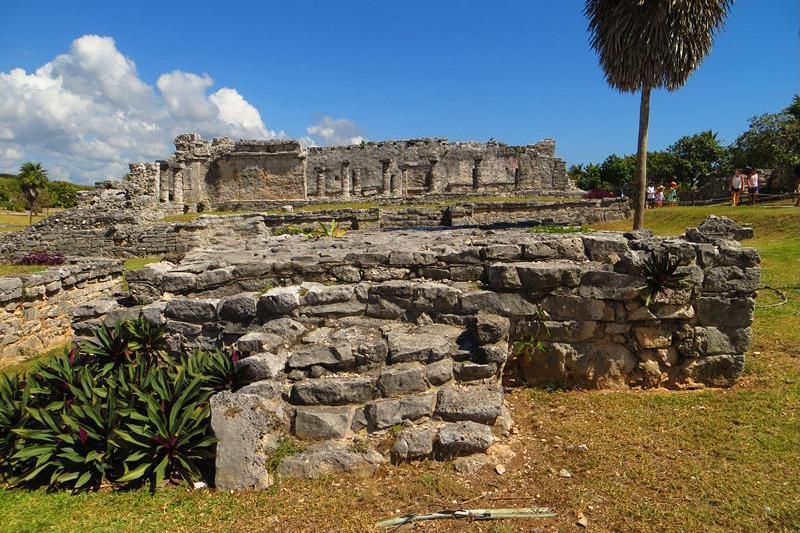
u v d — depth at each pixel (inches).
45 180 2101.4
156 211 1219.9
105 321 279.9
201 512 177.5
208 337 265.7
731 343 260.1
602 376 261.3
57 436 204.1
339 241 459.8
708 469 191.2
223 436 193.3
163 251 961.5
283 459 198.7
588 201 1101.1
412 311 266.7
